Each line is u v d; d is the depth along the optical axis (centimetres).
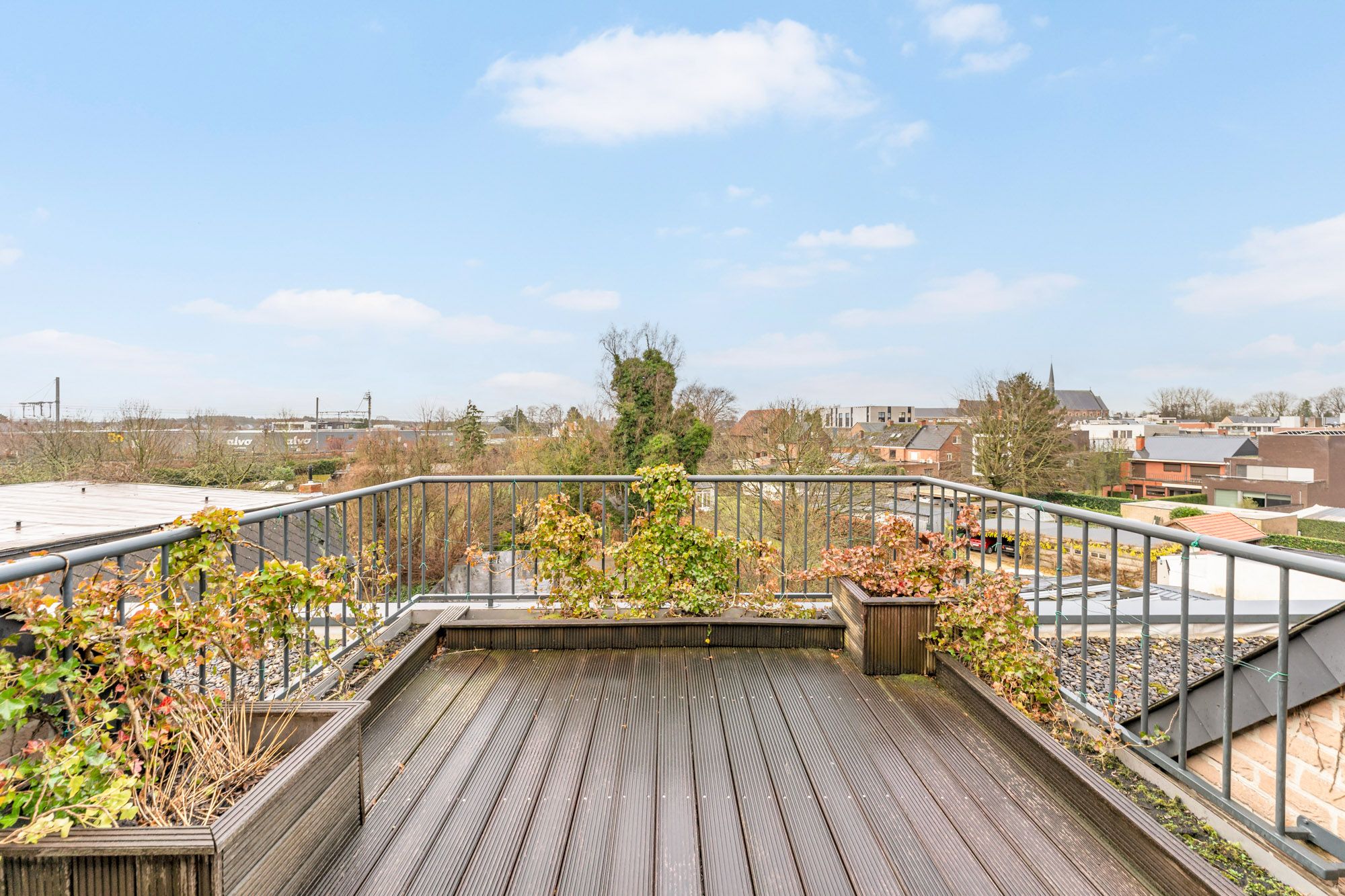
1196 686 210
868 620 247
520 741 192
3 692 106
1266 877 134
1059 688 216
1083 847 142
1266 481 3262
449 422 2119
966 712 215
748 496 1445
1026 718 187
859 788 166
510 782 169
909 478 300
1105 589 472
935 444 3578
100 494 927
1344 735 167
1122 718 228
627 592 306
